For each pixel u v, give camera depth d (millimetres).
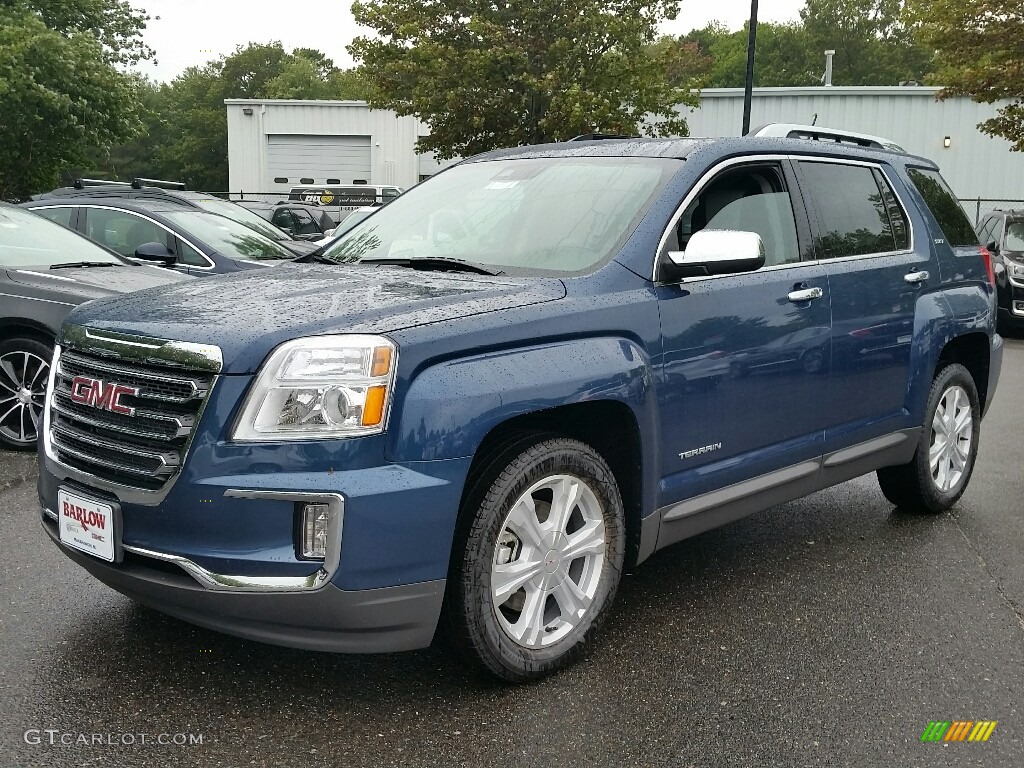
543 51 20734
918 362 4906
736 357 3861
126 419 3041
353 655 3471
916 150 28281
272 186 35406
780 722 3072
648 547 3662
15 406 6328
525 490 3164
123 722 2969
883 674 3426
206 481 2816
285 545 2820
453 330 3002
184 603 2934
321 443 2797
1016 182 27906
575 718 3066
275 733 2930
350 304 3121
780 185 4332
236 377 2834
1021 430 7883
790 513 5426
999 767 2844
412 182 35219
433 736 2936
